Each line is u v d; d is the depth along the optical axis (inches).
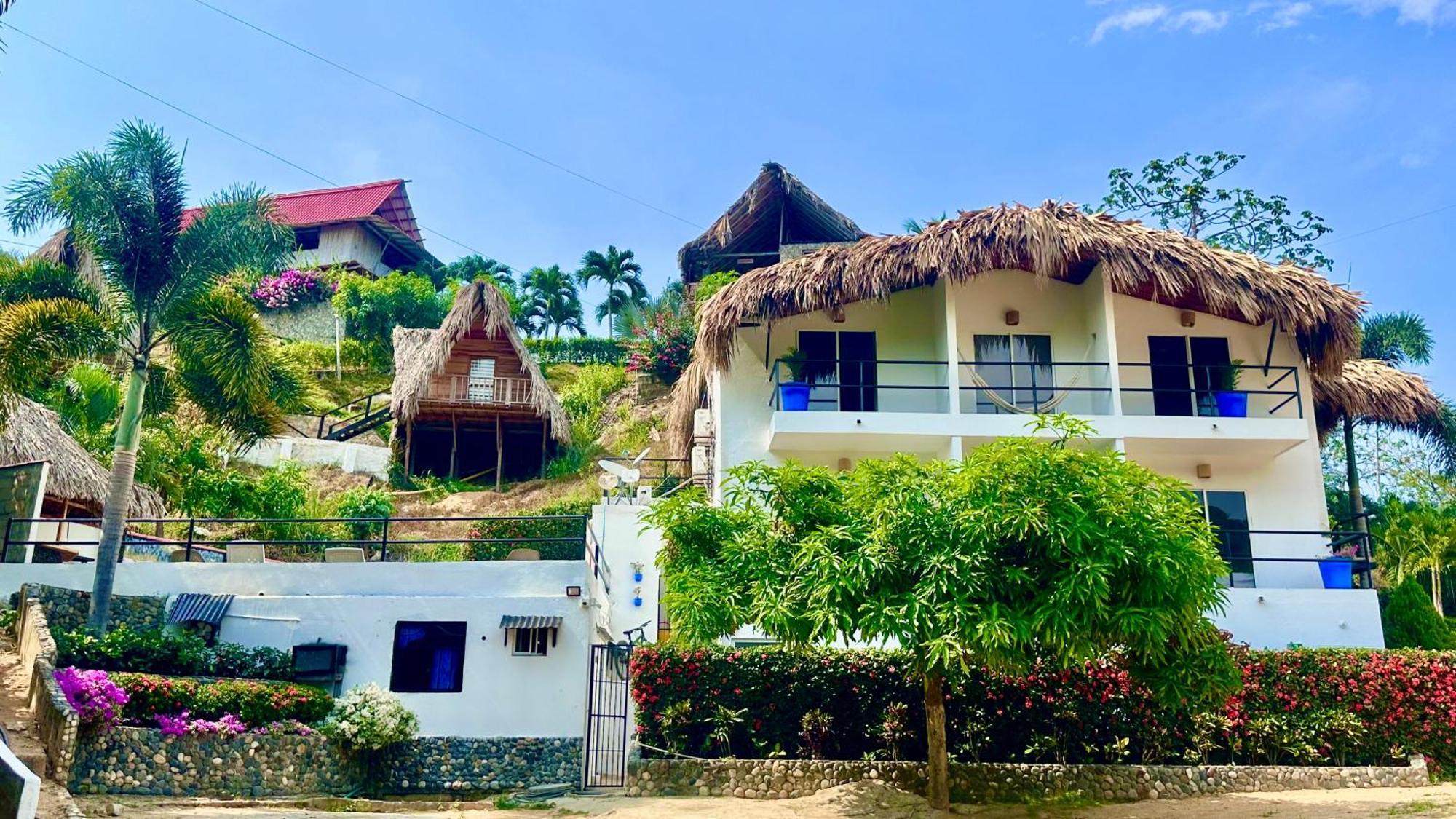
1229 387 776.3
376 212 2265.0
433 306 1963.6
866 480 475.8
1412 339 1129.4
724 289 751.1
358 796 575.8
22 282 663.1
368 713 577.3
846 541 467.2
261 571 673.0
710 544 508.4
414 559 938.1
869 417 727.7
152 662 580.7
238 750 527.2
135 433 649.6
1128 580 444.5
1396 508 1165.7
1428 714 585.3
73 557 788.6
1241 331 795.4
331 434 1488.7
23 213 657.6
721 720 569.0
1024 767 554.6
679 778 554.3
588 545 697.0
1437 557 1071.0
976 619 432.8
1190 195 1423.5
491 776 598.9
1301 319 721.0
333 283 2058.3
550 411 1323.8
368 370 1852.9
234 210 689.0
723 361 743.1
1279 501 764.0
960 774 551.5
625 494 818.8
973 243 725.9
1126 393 785.6
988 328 796.6
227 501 976.3
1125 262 717.3
